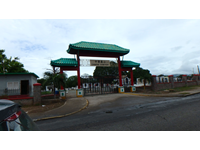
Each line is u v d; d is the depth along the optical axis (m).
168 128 3.49
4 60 18.70
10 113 1.06
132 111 6.08
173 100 8.55
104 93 15.84
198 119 4.07
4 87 11.87
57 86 10.89
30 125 1.21
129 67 17.47
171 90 13.52
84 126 4.24
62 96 12.16
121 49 16.55
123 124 4.13
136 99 10.20
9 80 12.13
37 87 9.64
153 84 16.11
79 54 14.45
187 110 5.37
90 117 5.55
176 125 3.67
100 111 6.70
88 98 12.22
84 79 15.13
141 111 5.91
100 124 4.33
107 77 16.09
